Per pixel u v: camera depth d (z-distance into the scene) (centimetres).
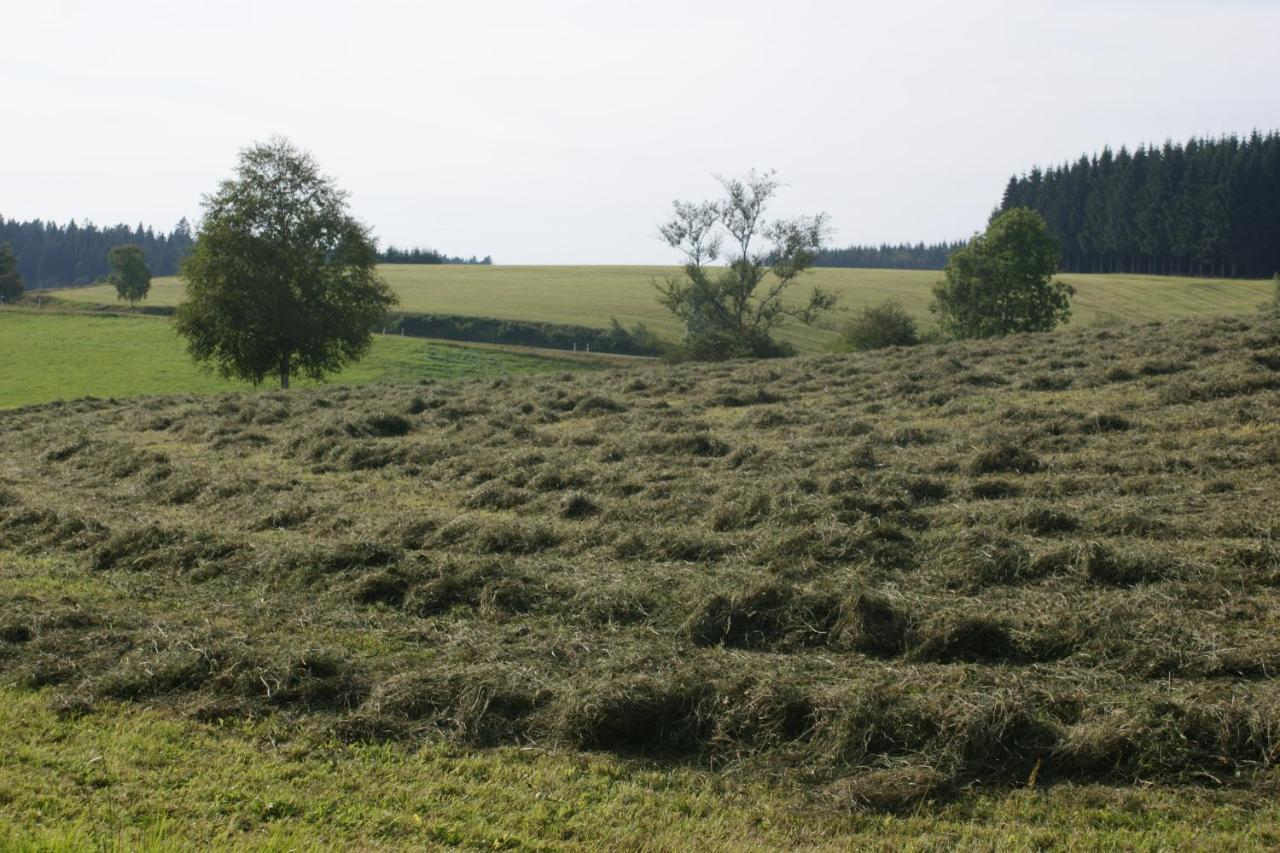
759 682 729
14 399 4300
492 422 2008
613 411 2114
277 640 885
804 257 5159
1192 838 562
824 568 1017
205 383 4781
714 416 2014
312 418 2219
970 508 1192
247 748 683
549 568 1080
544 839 571
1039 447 1518
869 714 677
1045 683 745
